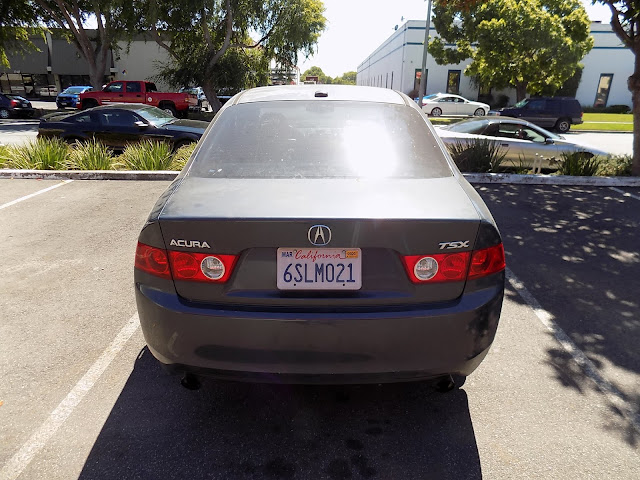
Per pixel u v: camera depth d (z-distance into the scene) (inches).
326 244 80.7
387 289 83.8
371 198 88.3
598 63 1485.0
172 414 104.0
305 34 943.0
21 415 102.5
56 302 153.2
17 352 125.4
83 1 949.8
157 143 374.0
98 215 247.3
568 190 314.0
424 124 122.0
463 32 1091.9
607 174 357.1
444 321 83.2
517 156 399.5
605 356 127.5
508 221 246.1
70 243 206.5
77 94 1206.3
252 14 917.2
